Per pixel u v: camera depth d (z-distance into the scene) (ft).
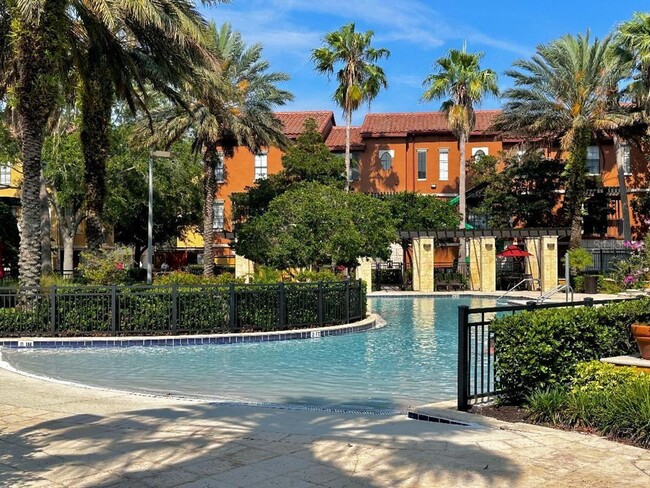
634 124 114.83
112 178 106.01
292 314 51.88
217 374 34.71
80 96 57.72
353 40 123.95
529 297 92.84
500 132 122.62
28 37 48.06
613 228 133.18
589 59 109.81
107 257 57.82
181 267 140.87
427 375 34.32
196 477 15.49
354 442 18.40
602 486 14.65
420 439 18.67
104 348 44.75
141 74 58.29
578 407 20.17
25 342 44.86
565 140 110.93
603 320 25.45
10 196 122.01
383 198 123.95
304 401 27.84
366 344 46.83
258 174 149.59
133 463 16.66
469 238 113.70
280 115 156.56
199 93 60.95
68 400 25.64
